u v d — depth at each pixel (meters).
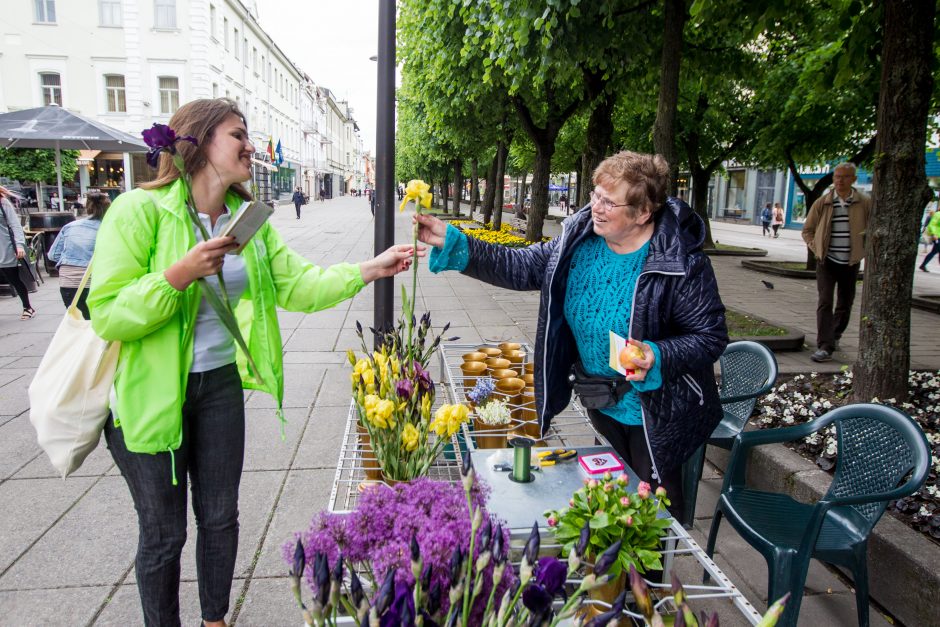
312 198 69.19
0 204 7.47
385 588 0.98
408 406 2.26
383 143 4.57
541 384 2.51
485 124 16.08
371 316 8.09
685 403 2.24
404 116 26.52
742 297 9.99
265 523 3.22
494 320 7.86
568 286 2.43
